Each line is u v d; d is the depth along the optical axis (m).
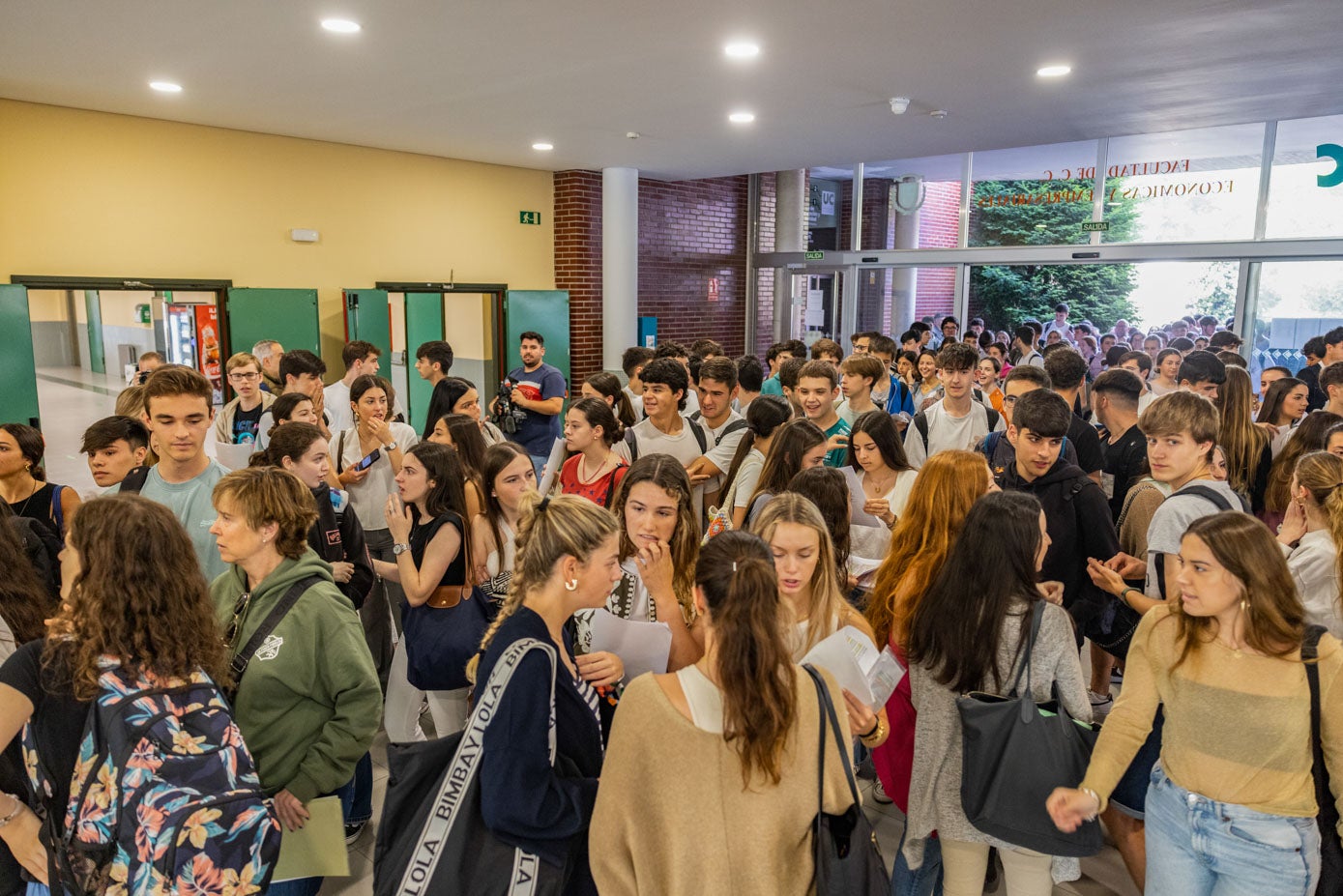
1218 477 3.14
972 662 2.22
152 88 6.25
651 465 2.75
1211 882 2.12
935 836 2.49
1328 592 2.55
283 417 4.33
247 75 5.87
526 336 7.22
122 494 2.03
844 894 1.66
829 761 1.71
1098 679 4.38
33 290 7.64
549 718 1.90
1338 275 8.81
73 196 7.02
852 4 4.40
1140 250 9.83
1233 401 4.22
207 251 7.84
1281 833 2.00
